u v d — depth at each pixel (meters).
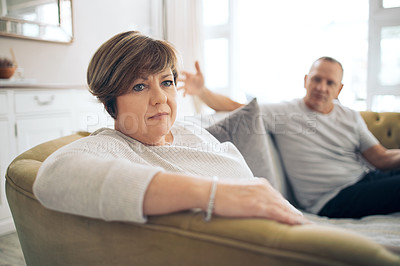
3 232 2.01
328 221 1.36
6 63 2.21
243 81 3.31
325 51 2.70
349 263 0.36
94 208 0.48
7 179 0.74
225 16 3.41
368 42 2.42
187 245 0.45
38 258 0.67
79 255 0.57
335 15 2.62
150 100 0.72
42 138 2.23
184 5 3.54
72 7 2.98
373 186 1.36
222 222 0.45
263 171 1.33
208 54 3.54
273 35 3.04
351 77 2.54
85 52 3.15
